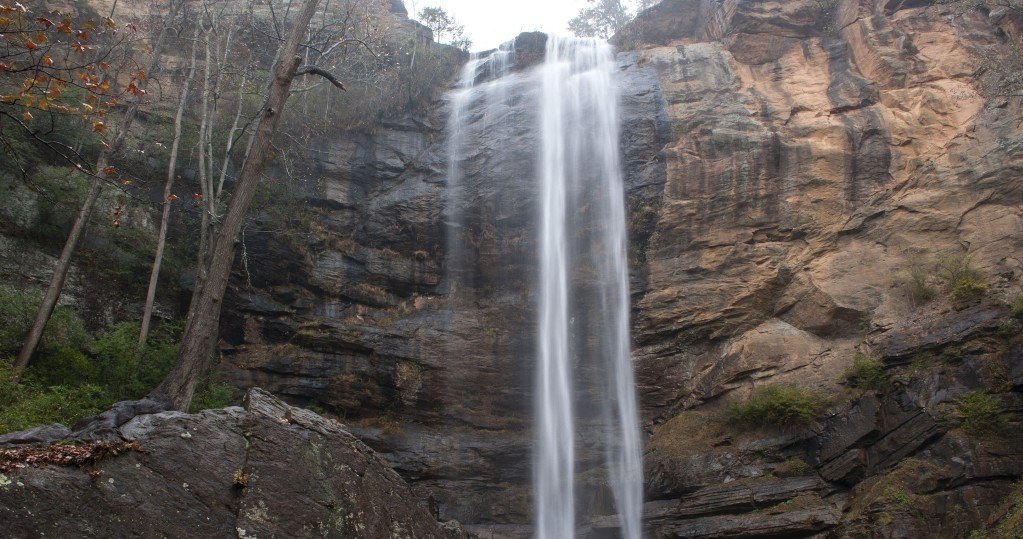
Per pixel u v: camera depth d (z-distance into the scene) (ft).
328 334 67.97
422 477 64.90
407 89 84.43
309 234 74.18
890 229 66.44
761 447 58.75
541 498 65.00
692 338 69.67
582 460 67.41
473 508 63.82
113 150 56.34
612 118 80.18
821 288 65.98
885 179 69.62
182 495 27.30
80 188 61.41
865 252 66.44
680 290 70.85
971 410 51.57
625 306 72.64
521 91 84.64
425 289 75.51
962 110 70.79
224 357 66.54
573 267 75.20
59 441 27.45
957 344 55.77
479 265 76.28
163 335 63.00
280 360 66.69
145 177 69.72
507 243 76.79
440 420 68.49
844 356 61.98
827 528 50.47
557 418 70.13
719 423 62.90
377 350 68.64
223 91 76.33
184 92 63.93
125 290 64.23
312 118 79.05
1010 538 43.16
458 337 71.61
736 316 68.54
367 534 31.32
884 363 58.34
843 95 76.02
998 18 75.31
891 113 72.90
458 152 80.84
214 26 64.34
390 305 74.28
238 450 29.63
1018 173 62.69
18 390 45.01
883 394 56.80
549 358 72.38
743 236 70.90
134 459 27.07
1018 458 49.57
